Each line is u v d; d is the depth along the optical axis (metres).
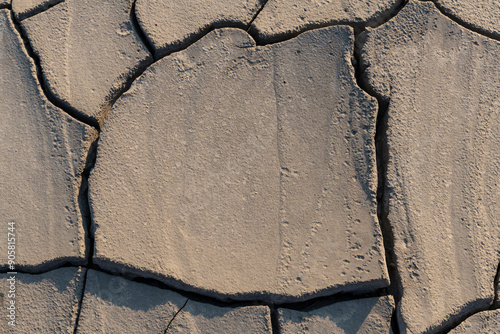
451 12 1.12
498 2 1.13
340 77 1.10
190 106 1.09
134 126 1.09
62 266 1.06
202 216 1.07
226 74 1.10
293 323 1.04
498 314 1.04
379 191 1.07
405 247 1.05
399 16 1.12
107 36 1.12
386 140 1.08
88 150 1.08
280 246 1.06
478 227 1.06
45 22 1.12
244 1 1.12
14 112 1.09
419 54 1.11
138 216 1.06
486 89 1.11
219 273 1.05
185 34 1.11
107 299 1.04
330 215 1.06
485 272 1.05
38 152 1.08
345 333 1.03
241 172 1.08
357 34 1.12
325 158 1.08
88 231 1.06
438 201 1.07
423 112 1.09
